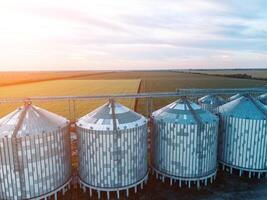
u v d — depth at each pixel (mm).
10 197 20000
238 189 22781
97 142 20906
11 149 19125
